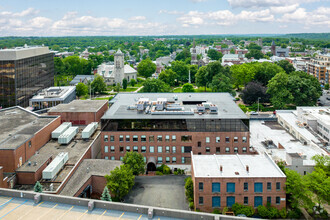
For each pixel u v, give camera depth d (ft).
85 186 223.51
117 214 141.69
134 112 320.29
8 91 469.57
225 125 297.74
